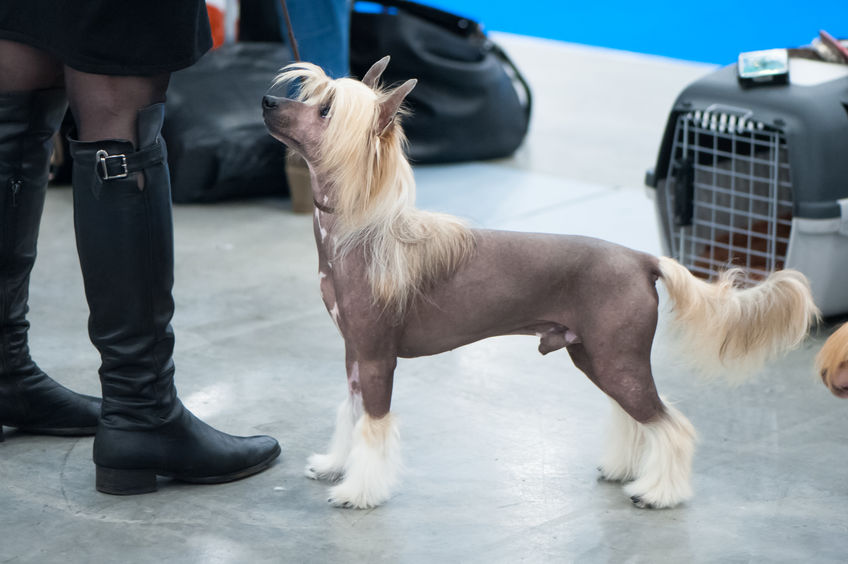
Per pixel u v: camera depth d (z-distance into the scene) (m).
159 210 2.33
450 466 2.59
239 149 4.85
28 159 2.50
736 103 3.49
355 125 2.15
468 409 2.93
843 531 2.29
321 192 2.29
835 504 2.41
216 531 2.27
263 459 2.56
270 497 2.44
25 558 2.14
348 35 5.12
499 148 5.85
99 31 2.17
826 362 2.26
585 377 3.17
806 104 3.33
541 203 5.03
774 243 3.52
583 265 2.29
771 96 3.41
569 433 2.79
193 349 3.34
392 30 5.54
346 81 2.21
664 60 9.30
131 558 2.15
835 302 3.46
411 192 2.28
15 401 2.66
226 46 5.14
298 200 4.85
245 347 3.37
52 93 2.48
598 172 5.63
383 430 2.37
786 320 2.36
